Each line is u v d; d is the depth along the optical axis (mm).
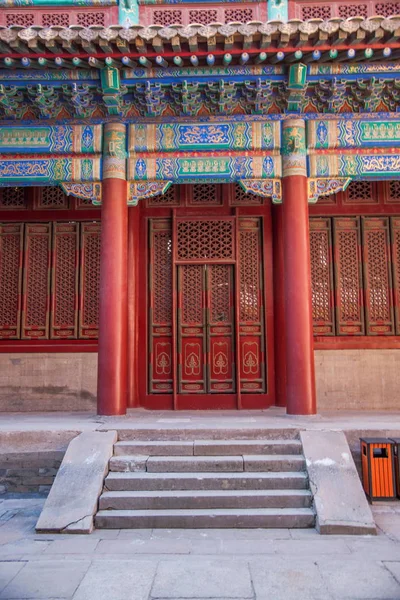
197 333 12852
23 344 12914
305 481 7496
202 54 9617
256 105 10688
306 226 10695
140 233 13250
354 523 6617
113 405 10406
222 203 13258
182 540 6395
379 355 12758
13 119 10984
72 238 13297
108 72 9977
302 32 9117
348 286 13016
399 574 5328
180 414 11391
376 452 8172
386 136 10789
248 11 11742
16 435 8727
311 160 10844
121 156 10914
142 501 7176
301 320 10398
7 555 5867
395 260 13078
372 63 10047
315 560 5688
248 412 11789
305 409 10219
